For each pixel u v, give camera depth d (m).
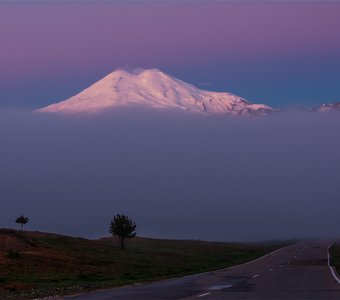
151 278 35.56
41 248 61.84
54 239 78.44
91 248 75.69
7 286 31.55
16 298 21.81
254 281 29.45
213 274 37.91
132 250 85.31
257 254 81.81
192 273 40.19
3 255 51.53
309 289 23.55
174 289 24.75
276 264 51.19
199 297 20.47
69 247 72.00
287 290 23.14
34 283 34.69
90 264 55.34
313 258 62.91
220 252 97.06
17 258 51.59
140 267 56.25
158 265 59.69
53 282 36.31
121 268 53.72
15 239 61.50
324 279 30.36
